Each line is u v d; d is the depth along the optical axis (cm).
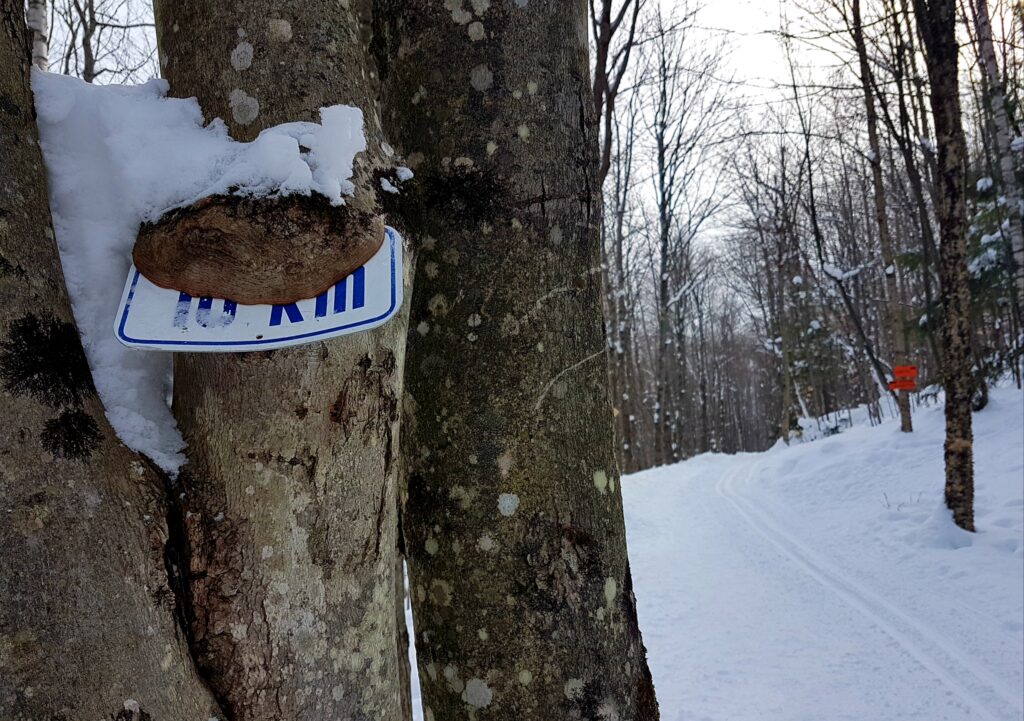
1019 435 874
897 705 383
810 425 2144
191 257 92
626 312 2214
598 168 184
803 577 624
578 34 180
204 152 100
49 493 85
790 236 2088
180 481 100
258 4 105
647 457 3419
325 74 107
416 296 172
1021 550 589
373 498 109
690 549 780
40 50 468
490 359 166
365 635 107
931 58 662
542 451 165
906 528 707
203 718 95
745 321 4684
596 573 165
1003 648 434
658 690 422
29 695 80
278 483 100
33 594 82
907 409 1097
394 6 179
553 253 170
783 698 401
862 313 2319
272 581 99
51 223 98
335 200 96
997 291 994
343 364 103
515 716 158
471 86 169
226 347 90
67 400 90
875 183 1178
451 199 168
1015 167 915
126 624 88
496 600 161
